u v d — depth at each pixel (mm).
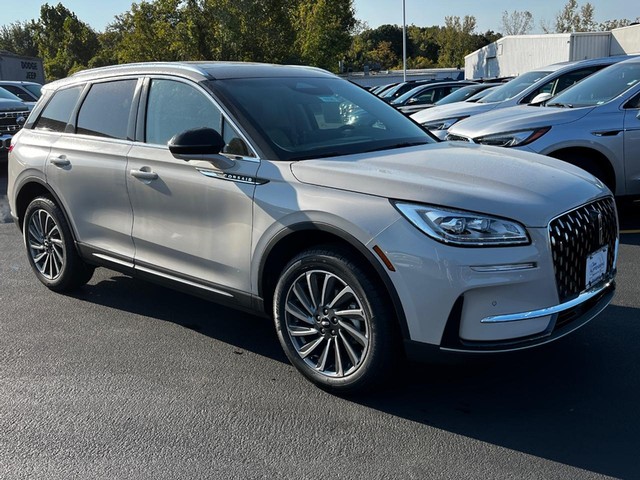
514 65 35688
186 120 4090
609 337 4160
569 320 3270
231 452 3018
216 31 36219
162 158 4098
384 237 3096
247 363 3975
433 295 3006
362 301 3242
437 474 2812
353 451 3006
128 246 4445
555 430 3135
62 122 5031
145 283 5582
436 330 3045
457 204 3037
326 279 3396
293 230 3414
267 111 3947
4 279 5777
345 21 48062
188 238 3994
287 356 3691
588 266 3348
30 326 4629
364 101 4602
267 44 36188
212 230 3848
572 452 2945
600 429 3127
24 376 3828
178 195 3990
